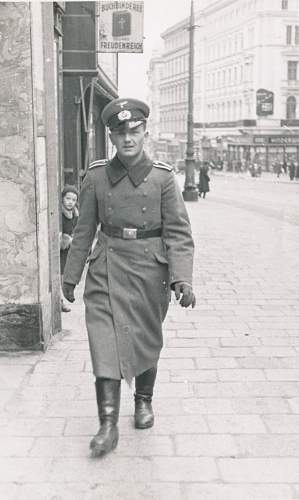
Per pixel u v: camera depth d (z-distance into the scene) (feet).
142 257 12.44
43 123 18.42
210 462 11.71
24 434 12.89
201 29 208.54
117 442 12.33
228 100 195.93
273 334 20.48
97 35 34.22
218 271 33.04
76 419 13.61
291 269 33.73
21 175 17.44
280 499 10.45
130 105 12.04
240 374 16.52
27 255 17.78
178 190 12.64
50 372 16.48
